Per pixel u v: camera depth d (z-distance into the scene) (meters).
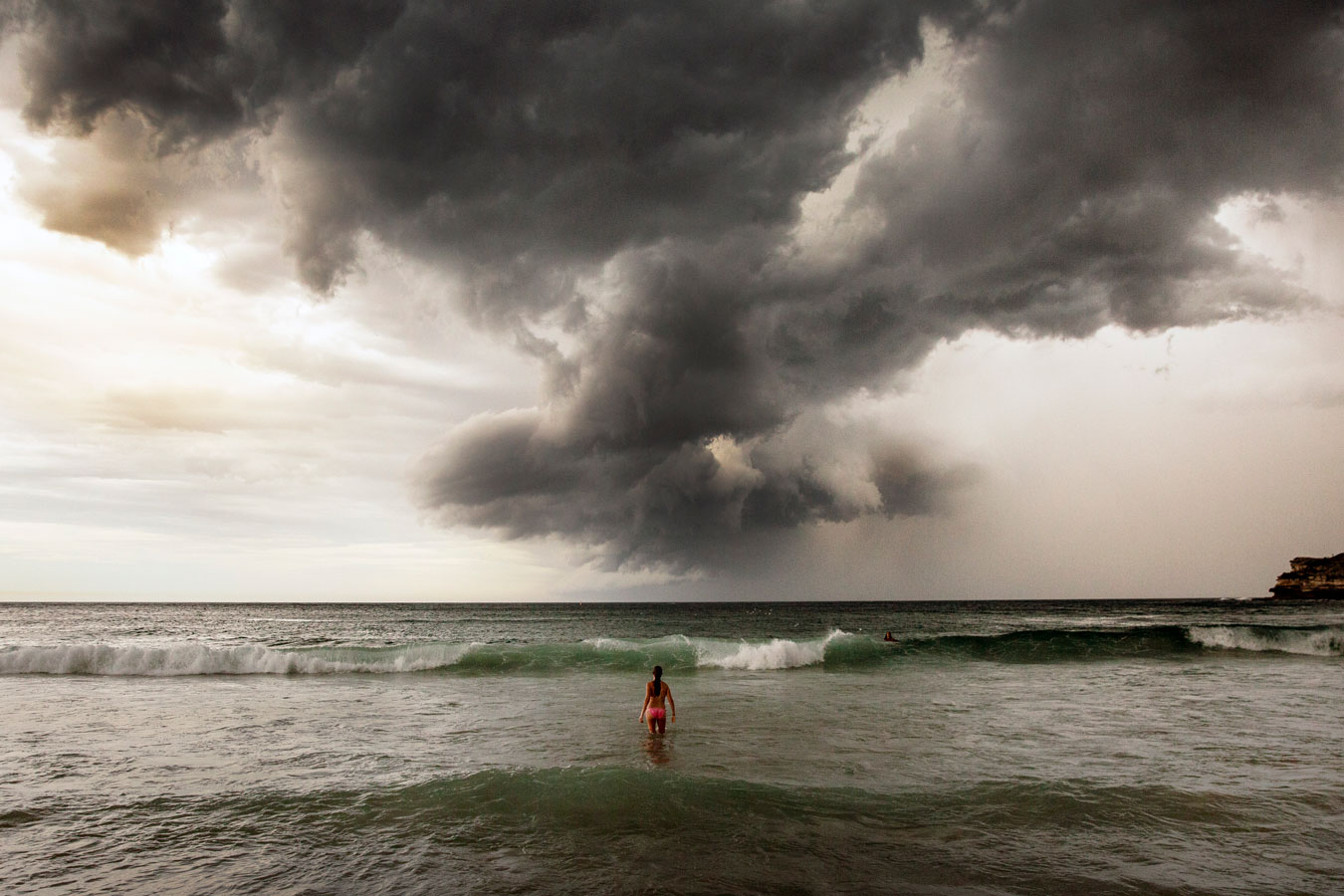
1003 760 10.36
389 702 16.20
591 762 10.23
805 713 14.71
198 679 20.34
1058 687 18.92
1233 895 5.72
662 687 12.81
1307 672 22.08
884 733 12.48
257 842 6.93
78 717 14.03
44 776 9.42
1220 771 9.62
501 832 7.15
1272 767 9.84
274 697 16.95
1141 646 28.89
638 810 7.75
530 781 8.65
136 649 21.84
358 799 8.23
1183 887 5.86
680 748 11.25
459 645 23.97
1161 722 13.48
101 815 7.75
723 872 6.16
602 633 54.84
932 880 6.00
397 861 6.44
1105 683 19.69
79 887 5.90
